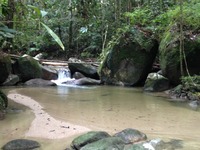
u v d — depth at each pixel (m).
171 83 9.07
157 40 10.14
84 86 10.21
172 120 5.66
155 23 10.77
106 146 3.88
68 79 11.43
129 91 9.06
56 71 11.65
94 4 15.92
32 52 15.70
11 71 10.44
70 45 16.70
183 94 7.87
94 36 15.89
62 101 7.35
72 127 5.12
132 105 6.98
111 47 10.59
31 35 15.34
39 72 10.87
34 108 6.52
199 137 4.64
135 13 11.23
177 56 8.62
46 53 16.08
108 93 8.66
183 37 8.55
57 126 5.18
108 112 6.24
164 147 4.12
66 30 16.83
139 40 10.08
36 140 4.50
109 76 10.58
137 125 5.30
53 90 9.13
